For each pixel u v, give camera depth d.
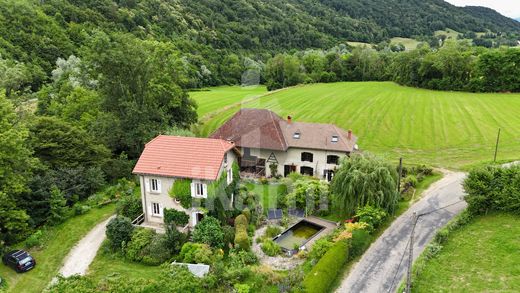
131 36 52.66
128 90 52.12
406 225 35.69
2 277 28.95
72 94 59.12
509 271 27.95
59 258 31.47
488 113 73.25
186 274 26.17
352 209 36.50
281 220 36.78
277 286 27.00
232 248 31.55
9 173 33.22
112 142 50.47
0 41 77.56
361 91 99.88
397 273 28.78
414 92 97.75
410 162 51.75
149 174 34.12
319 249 30.53
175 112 61.50
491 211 36.00
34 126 43.12
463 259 30.00
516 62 93.31
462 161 51.41
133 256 30.78
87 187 42.28
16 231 34.00
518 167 36.22
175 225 33.47
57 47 90.25
